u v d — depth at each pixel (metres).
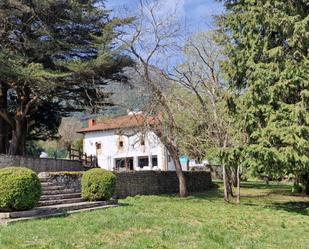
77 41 24.23
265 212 15.82
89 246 7.92
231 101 17.36
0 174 11.20
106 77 23.75
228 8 17.98
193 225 11.23
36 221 10.62
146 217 12.10
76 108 27.66
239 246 8.70
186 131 22.12
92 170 15.94
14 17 22.70
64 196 15.02
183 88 21.81
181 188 23.22
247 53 16.28
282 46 15.71
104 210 13.86
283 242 9.55
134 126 23.23
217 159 18.64
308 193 18.11
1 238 8.24
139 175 22.89
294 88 15.09
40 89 22.67
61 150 56.97
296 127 14.25
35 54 22.88
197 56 21.58
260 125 15.73
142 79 21.33
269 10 15.63
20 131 25.91
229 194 22.00
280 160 14.33
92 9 23.38
